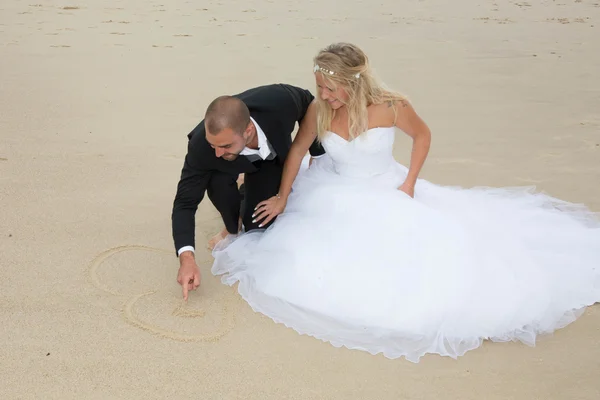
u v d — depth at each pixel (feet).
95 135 16.51
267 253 10.91
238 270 11.13
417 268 9.92
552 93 21.03
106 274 10.87
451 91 21.07
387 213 10.38
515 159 16.06
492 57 25.14
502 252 10.52
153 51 24.49
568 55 25.55
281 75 22.08
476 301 9.82
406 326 9.68
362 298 9.86
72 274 10.80
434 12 33.76
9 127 16.67
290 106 10.94
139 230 12.25
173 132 16.94
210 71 22.26
